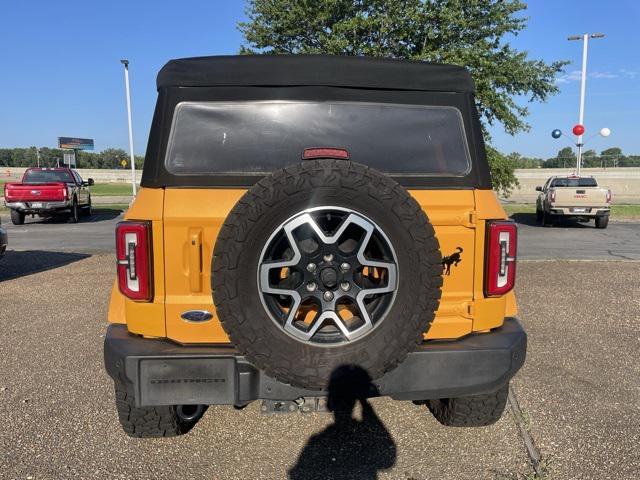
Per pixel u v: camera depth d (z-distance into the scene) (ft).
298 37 55.83
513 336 9.81
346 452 11.07
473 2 51.47
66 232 52.11
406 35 51.31
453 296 9.72
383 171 10.27
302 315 9.25
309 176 8.23
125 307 9.56
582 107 83.76
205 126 9.94
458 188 9.90
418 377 9.12
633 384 14.39
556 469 10.28
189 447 11.28
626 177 151.64
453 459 10.71
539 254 38.47
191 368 8.89
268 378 8.89
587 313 21.81
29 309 22.52
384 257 8.56
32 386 14.38
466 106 10.42
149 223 9.19
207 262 9.29
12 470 10.33
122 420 10.99
